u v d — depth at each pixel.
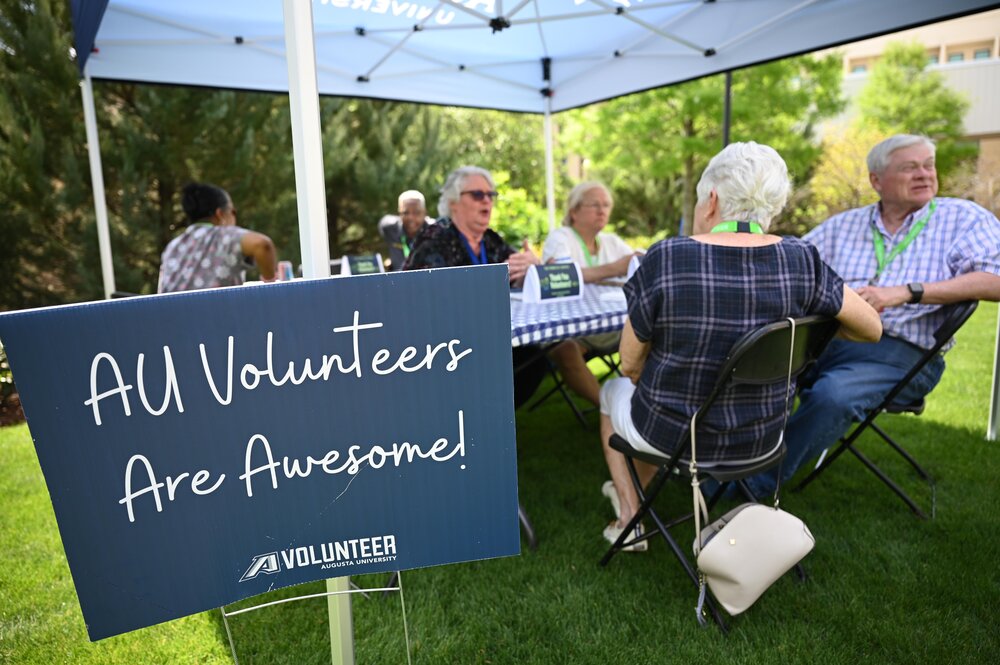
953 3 2.44
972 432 2.83
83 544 0.86
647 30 3.66
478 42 3.78
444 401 0.98
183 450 0.89
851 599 1.68
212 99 5.80
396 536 1.01
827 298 1.44
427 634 1.62
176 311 0.85
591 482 2.53
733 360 1.35
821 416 2.04
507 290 0.97
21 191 4.57
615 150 10.05
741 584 1.42
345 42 3.58
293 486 0.95
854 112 13.38
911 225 2.24
